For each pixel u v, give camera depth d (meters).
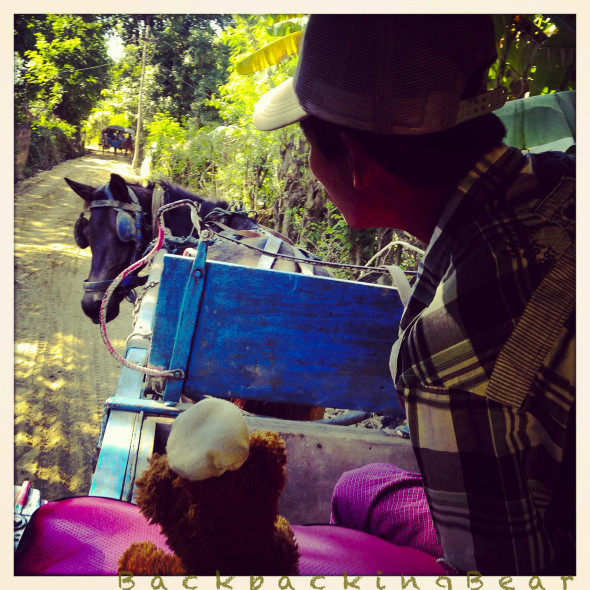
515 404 0.80
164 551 0.95
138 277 4.56
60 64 16.47
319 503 2.08
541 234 0.84
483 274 0.82
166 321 2.21
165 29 17.00
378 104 0.87
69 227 11.86
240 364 2.23
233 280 2.19
